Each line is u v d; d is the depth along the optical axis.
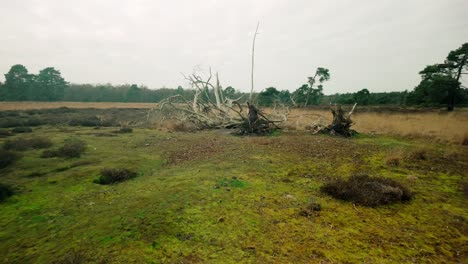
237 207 4.93
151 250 3.59
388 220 4.48
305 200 5.29
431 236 3.98
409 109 30.33
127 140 13.29
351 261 3.35
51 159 8.98
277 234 3.99
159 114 23.27
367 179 5.94
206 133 16.08
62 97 64.06
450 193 5.76
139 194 5.69
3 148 10.38
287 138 13.29
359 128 17.34
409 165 8.05
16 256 3.56
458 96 34.00
